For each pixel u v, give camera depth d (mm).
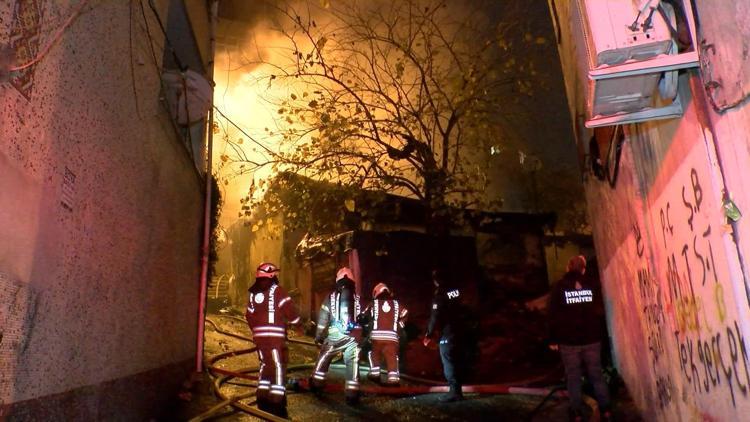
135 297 5574
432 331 8367
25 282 3295
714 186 3293
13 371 3164
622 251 6844
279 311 7422
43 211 3525
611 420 6410
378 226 15586
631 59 3443
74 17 3879
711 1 3012
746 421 3332
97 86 4508
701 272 3857
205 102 8289
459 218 12766
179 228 7680
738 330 3285
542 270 17203
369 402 8055
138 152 5676
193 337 8531
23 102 3256
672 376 5066
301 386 8453
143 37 5863
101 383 4574
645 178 5164
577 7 3855
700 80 3383
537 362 11375
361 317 9352
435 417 7297
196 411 6953
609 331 8641
